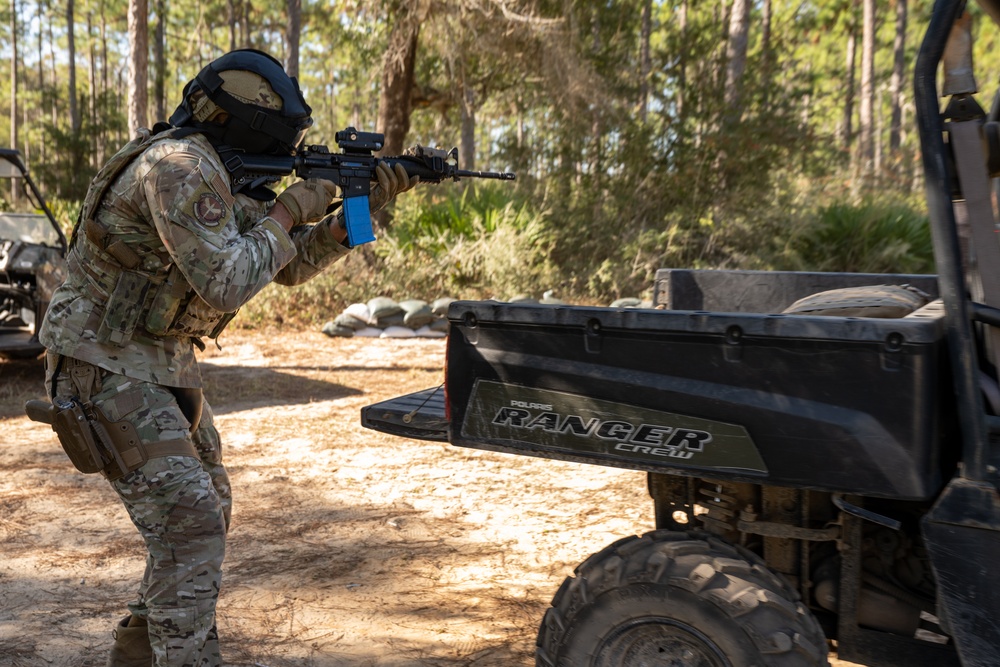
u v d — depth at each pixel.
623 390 2.08
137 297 2.24
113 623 3.28
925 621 2.40
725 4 18.23
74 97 40.28
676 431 2.04
